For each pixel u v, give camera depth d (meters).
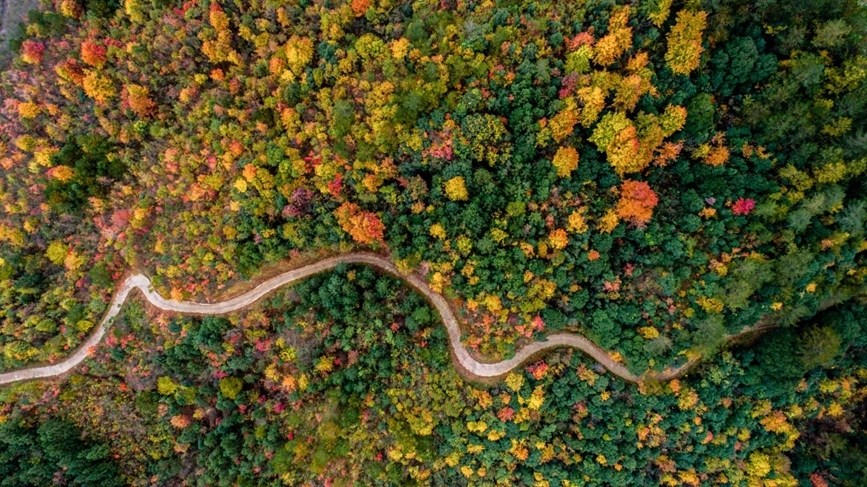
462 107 46.53
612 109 45.72
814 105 44.09
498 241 49.53
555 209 48.59
